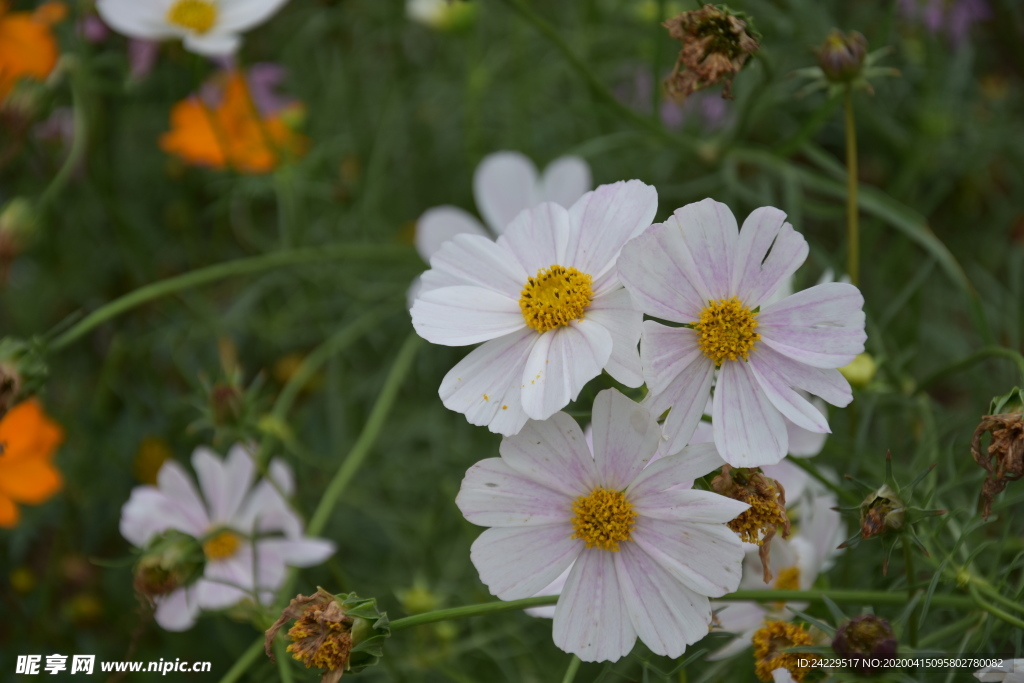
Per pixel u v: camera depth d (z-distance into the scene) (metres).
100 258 1.13
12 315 1.09
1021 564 0.77
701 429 0.72
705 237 0.69
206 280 0.89
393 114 1.15
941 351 1.01
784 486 0.75
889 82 1.11
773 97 1.00
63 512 0.98
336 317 1.15
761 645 0.72
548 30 0.87
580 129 1.18
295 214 1.02
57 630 0.94
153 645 0.94
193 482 1.01
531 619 0.89
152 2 0.88
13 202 0.88
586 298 0.69
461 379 0.70
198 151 0.97
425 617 0.71
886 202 0.86
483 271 0.71
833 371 0.69
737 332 0.69
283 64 1.25
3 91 0.89
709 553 0.68
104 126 1.11
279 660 0.78
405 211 1.21
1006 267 1.13
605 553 0.69
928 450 0.81
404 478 1.01
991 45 1.20
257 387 0.83
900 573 0.79
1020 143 1.12
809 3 1.01
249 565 0.84
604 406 0.69
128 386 1.06
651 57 1.09
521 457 0.69
